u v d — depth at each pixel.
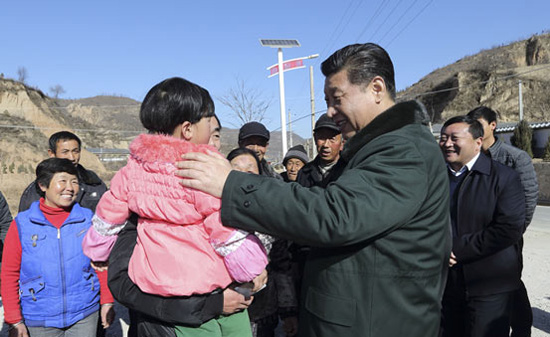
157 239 1.46
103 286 2.83
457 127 2.91
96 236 1.65
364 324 1.40
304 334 1.57
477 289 2.75
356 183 1.33
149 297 1.48
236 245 1.42
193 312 1.43
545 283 5.73
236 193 1.37
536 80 43.97
